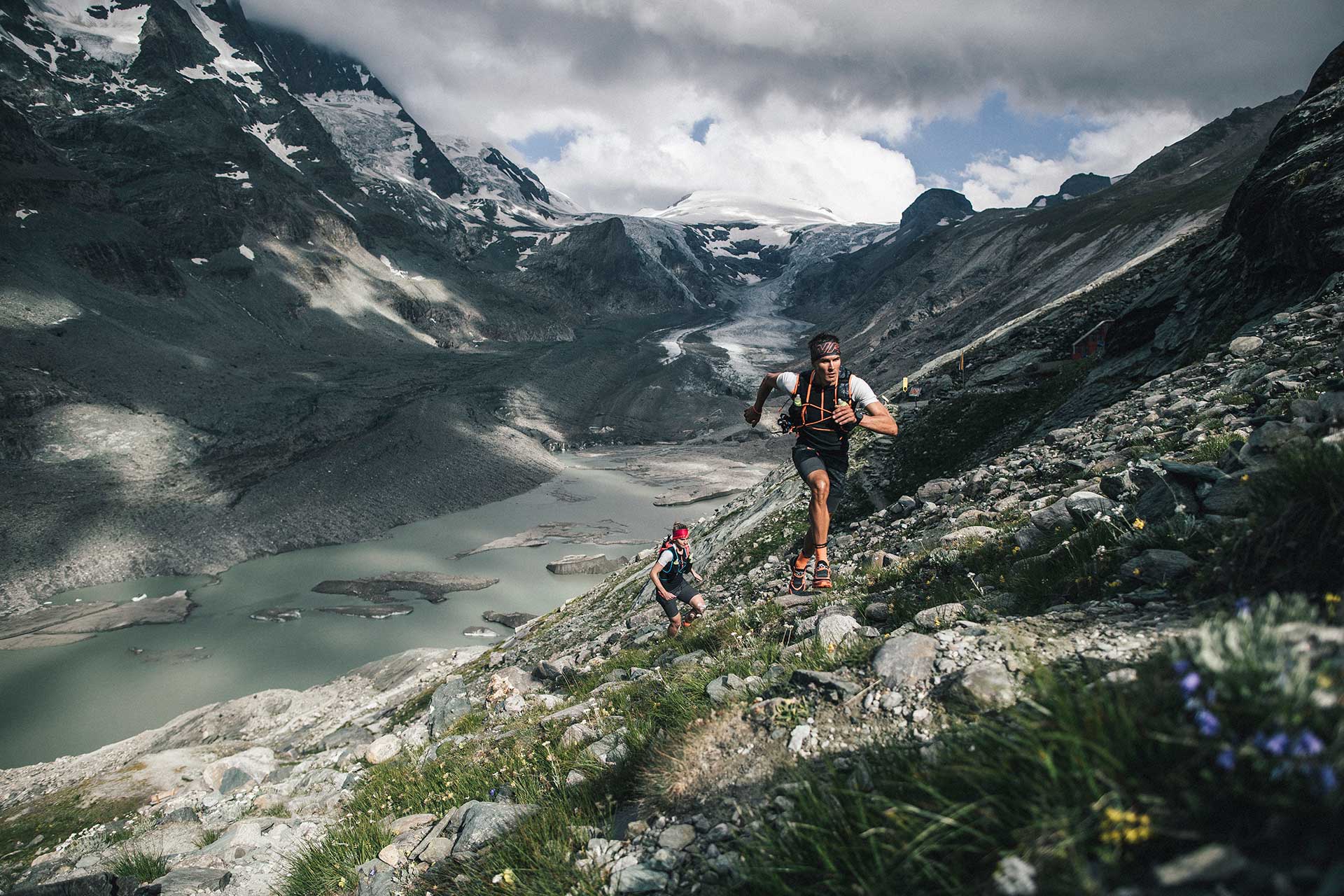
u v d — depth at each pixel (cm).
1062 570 486
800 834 254
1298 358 863
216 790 1819
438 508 14050
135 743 5091
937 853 208
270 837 782
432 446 16788
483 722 1132
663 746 431
